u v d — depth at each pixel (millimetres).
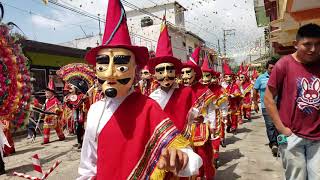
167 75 4613
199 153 5309
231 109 11031
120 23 2789
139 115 2633
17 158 8766
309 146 3602
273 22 7852
